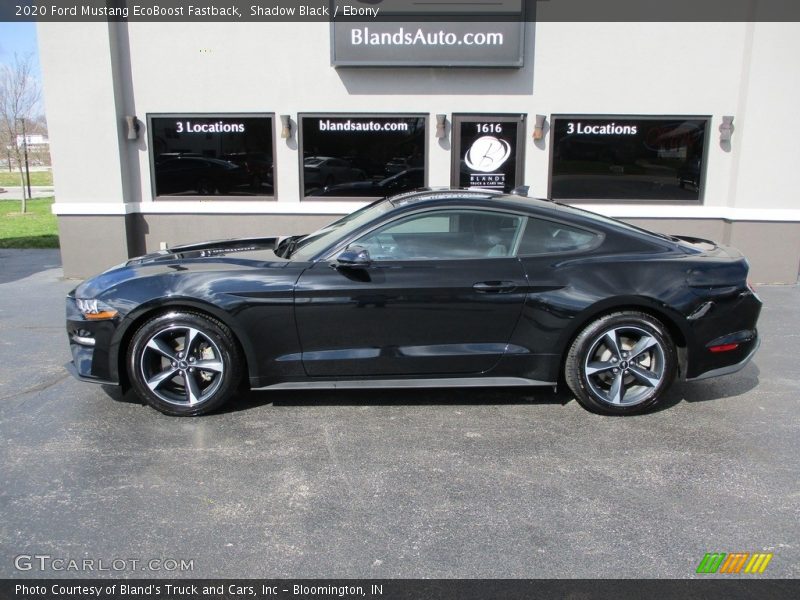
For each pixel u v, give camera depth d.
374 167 9.05
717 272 4.54
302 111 8.91
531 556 3.04
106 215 8.95
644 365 4.63
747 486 3.67
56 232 14.66
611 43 8.67
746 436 4.31
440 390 5.11
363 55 8.62
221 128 9.00
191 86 8.88
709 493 3.59
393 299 4.43
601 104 8.81
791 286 8.77
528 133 8.91
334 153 9.02
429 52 8.59
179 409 4.55
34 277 9.51
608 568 2.96
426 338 4.50
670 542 3.15
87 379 4.57
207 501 3.52
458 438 4.27
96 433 4.35
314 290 4.41
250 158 9.09
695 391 5.13
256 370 4.52
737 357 4.62
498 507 3.45
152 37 8.77
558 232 4.64
